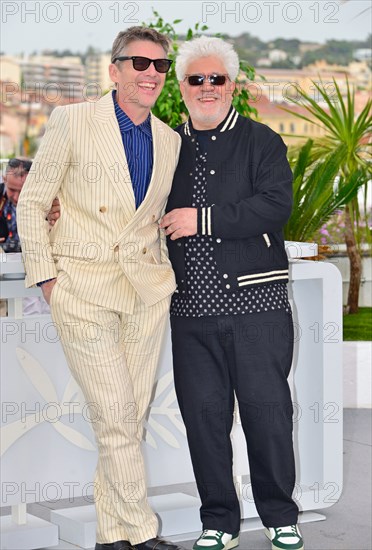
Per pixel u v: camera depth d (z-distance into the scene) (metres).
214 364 3.21
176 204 3.19
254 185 3.14
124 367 3.04
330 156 5.79
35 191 2.96
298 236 5.57
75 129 2.93
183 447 3.58
